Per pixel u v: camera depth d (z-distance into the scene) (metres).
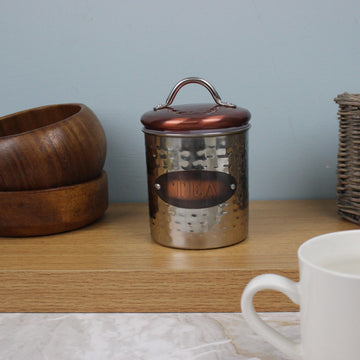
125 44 0.81
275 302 0.56
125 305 0.57
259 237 0.66
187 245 0.62
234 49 0.80
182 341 0.50
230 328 0.52
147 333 0.52
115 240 0.67
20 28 0.81
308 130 0.83
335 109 0.82
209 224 0.61
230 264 0.57
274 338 0.34
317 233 0.67
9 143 0.63
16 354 0.48
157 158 0.61
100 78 0.82
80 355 0.47
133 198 0.86
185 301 0.57
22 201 0.65
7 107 0.84
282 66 0.81
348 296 0.29
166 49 0.81
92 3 0.80
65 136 0.66
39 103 0.84
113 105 0.83
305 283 0.31
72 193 0.67
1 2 0.81
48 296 0.58
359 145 0.65
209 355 0.47
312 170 0.84
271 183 0.85
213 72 0.81
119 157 0.85
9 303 0.58
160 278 0.57
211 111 0.60
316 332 0.31
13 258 0.61
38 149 0.64
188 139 0.58
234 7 0.79
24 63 0.82
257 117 0.83
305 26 0.80
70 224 0.69
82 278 0.57
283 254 0.60
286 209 0.79
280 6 0.79
